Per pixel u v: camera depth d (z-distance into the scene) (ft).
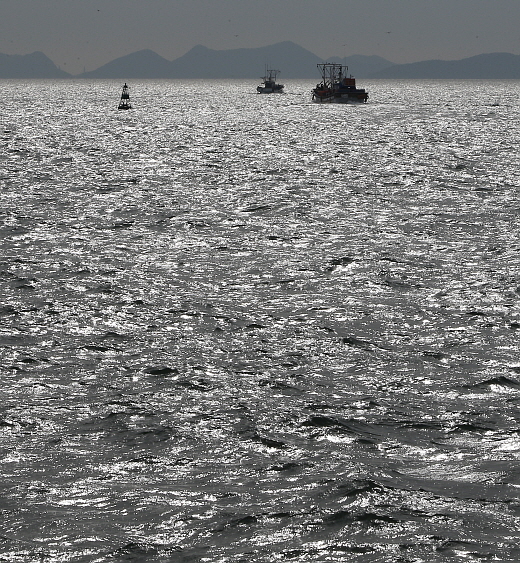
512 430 150.51
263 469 134.10
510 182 510.17
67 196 449.89
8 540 111.75
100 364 188.03
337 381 178.09
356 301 242.17
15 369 183.62
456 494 124.57
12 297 243.40
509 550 108.58
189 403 163.53
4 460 137.80
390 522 115.44
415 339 207.10
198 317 225.56
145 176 542.98
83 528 115.03
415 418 156.76
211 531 114.11
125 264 287.69
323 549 109.19
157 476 131.95
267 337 208.54
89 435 148.36
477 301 240.73
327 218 382.42
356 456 139.33
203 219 377.30
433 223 368.27
